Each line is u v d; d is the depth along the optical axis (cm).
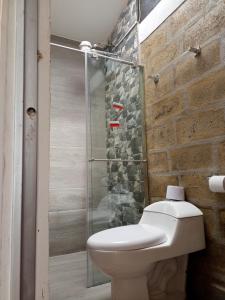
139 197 211
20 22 45
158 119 194
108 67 231
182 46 171
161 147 189
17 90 43
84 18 249
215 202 140
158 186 192
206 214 146
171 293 148
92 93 222
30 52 45
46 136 45
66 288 168
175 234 136
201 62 154
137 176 215
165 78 188
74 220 246
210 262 142
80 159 257
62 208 242
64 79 263
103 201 212
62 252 237
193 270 153
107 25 263
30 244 42
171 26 183
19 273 40
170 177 178
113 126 227
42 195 43
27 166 42
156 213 156
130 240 123
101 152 219
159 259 127
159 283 149
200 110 153
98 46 279
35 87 45
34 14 47
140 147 213
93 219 205
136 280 132
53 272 194
